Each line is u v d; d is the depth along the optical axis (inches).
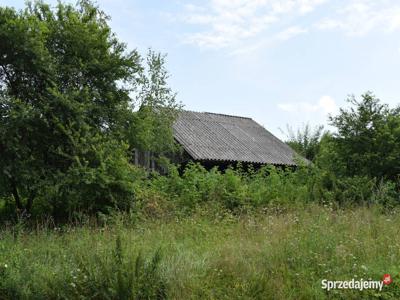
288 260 255.3
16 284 224.1
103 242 296.4
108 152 432.8
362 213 380.8
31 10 489.7
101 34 482.6
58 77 446.9
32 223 391.2
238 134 971.3
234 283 230.4
